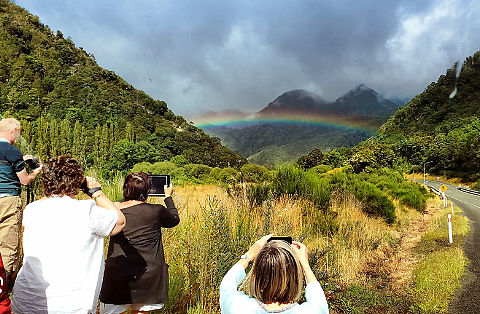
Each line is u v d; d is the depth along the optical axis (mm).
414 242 10977
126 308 2879
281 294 1649
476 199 37125
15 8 150500
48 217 2182
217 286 4180
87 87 117750
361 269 7418
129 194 3027
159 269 2918
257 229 5879
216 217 4523
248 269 4402
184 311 3869
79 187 2350
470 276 6996
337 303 5539
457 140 90188
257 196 9586
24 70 117625
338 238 8703
